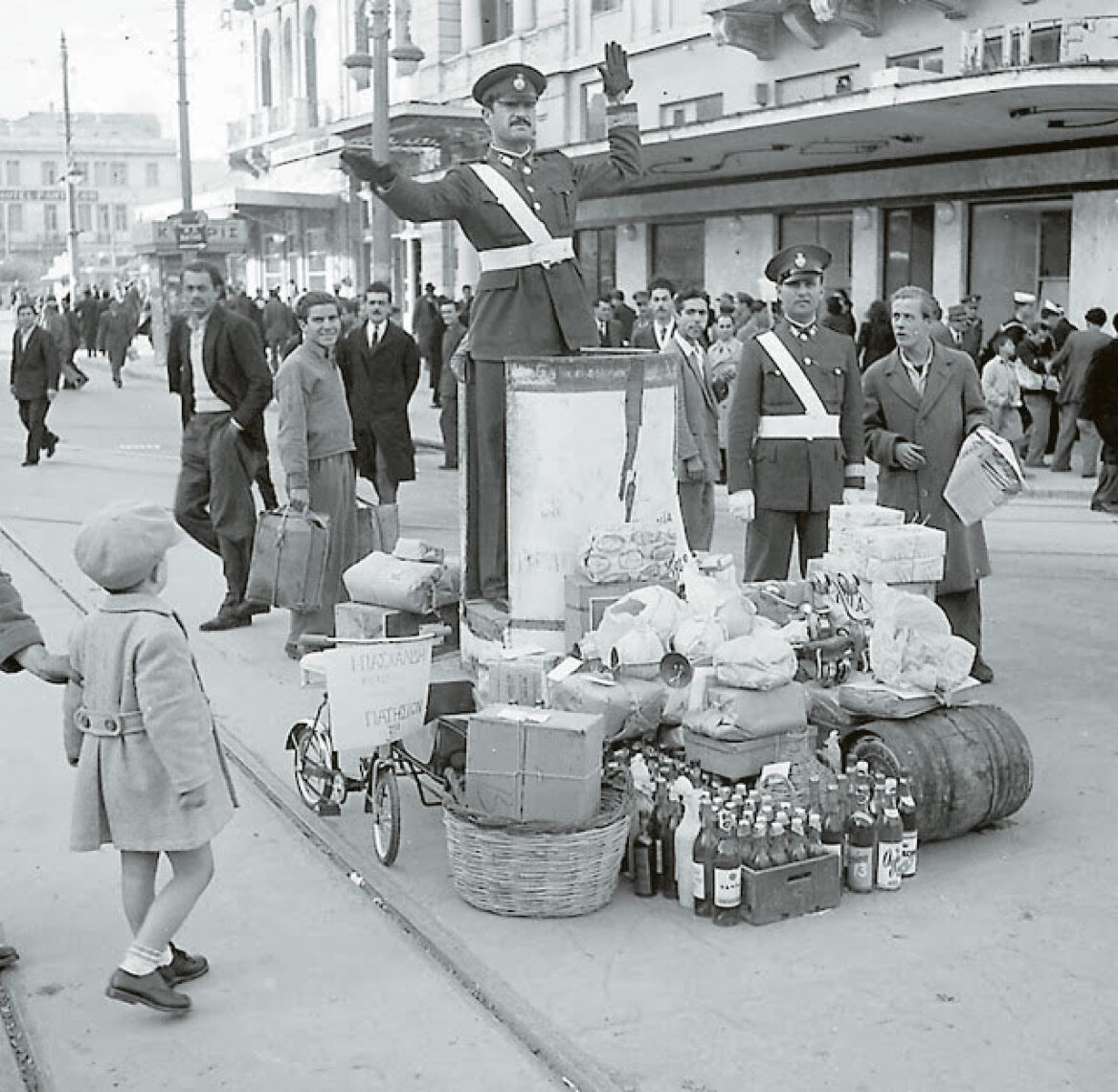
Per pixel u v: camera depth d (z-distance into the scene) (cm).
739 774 559
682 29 2856
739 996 474
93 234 11094
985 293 2278
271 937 524
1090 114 1856
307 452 900
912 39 2352
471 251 3503
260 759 720
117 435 2331
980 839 611
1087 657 903
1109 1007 466
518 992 478
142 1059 442
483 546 689
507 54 3416
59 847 610
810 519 820
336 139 3512
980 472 775
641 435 647
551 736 533
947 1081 421
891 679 610
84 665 457
